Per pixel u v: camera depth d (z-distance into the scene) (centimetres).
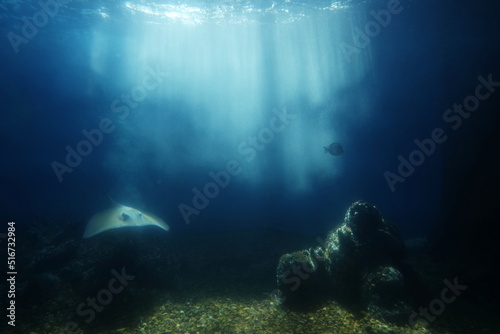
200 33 1557
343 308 564
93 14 1324
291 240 1103
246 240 1123
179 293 689
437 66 1752
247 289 720
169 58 1894
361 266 582
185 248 1038
